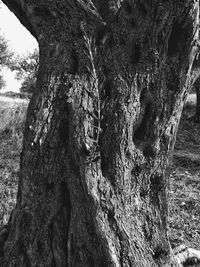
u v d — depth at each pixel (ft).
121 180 8.50
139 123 8.89
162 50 8.67
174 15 8.38
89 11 8.95
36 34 9.50
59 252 8.50
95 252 8.16
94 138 8.41
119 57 8.73
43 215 8.61
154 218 9.03
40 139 8.62
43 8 9.01
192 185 22.44
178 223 16.30
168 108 8.89
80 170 8.25
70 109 8.53
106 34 8.90
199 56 9.23
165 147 9.09
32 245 8.65
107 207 8.18
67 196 8.64
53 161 8.61
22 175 8.76
